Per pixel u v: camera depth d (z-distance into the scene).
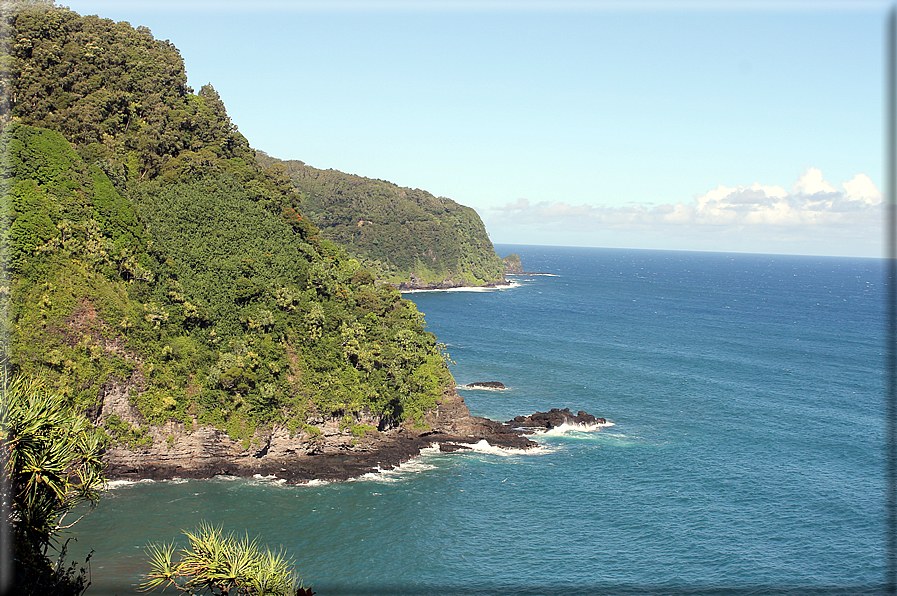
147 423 81.06
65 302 79.81
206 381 85.25
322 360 94.19
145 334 83.62
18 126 87.94
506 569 65.31
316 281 103.75
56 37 105.94
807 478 91.50
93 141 100.00
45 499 31.17
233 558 33.62
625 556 69.06
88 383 77.50
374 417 95.12
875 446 105.38
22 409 30.69
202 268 94.88
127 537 65.56
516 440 99.75
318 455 89.81
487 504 79.12
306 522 71.94
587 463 93.56
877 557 70.88
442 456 93.62
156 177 107.00
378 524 72.56
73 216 84.88
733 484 88.50
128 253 87.94
